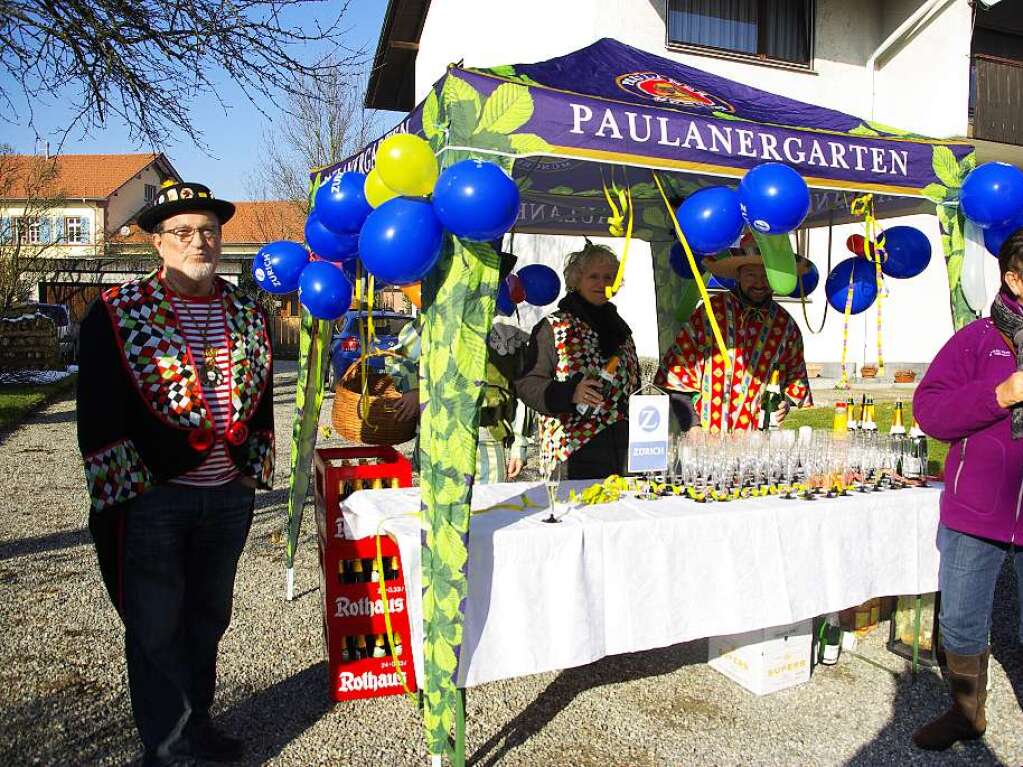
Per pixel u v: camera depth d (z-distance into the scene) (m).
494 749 2.82
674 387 3.66
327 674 3.38
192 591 2.62
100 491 2.25
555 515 2.85
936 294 12.31
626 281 10.66
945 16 11.51
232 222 36.72
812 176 3.08
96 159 37.16
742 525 2.88
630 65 3.61
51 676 3.36
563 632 2.64
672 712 3.10
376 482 3.38
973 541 2.70
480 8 12.79
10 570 4.74
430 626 2.53
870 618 3.89
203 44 5.70
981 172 3.21
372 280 3.78
